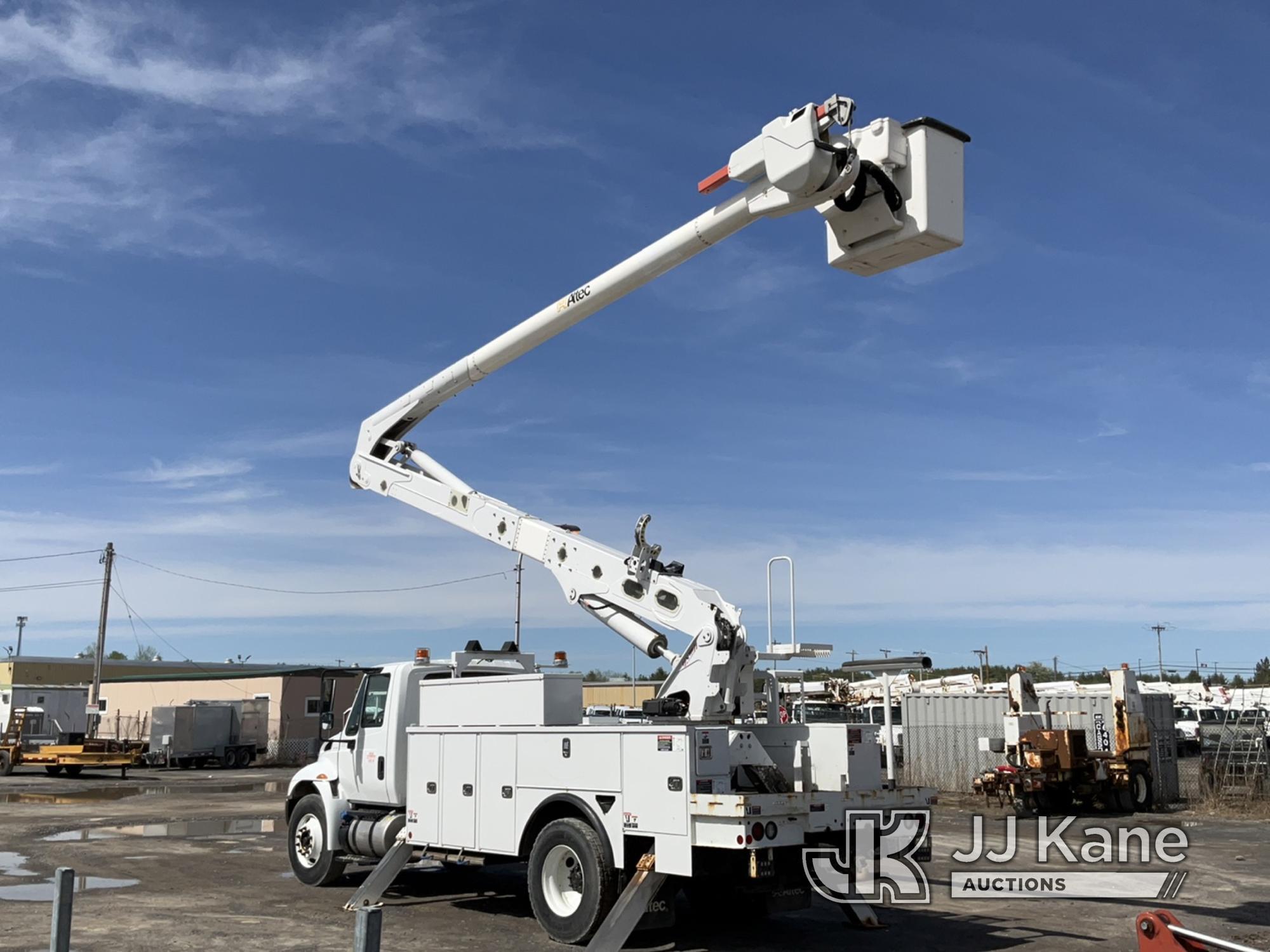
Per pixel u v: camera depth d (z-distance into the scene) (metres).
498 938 9.41
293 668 53.19
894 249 7.41
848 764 9.30
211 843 16.70
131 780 35.28
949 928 10.12
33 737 38.78
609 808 8.90
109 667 72.31
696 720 9.25
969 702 26.72
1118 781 21.78
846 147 7.16
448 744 10.60
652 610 9.83
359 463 13.36
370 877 10.83
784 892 9.05
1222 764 25.58
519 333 10.96
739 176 8.11
